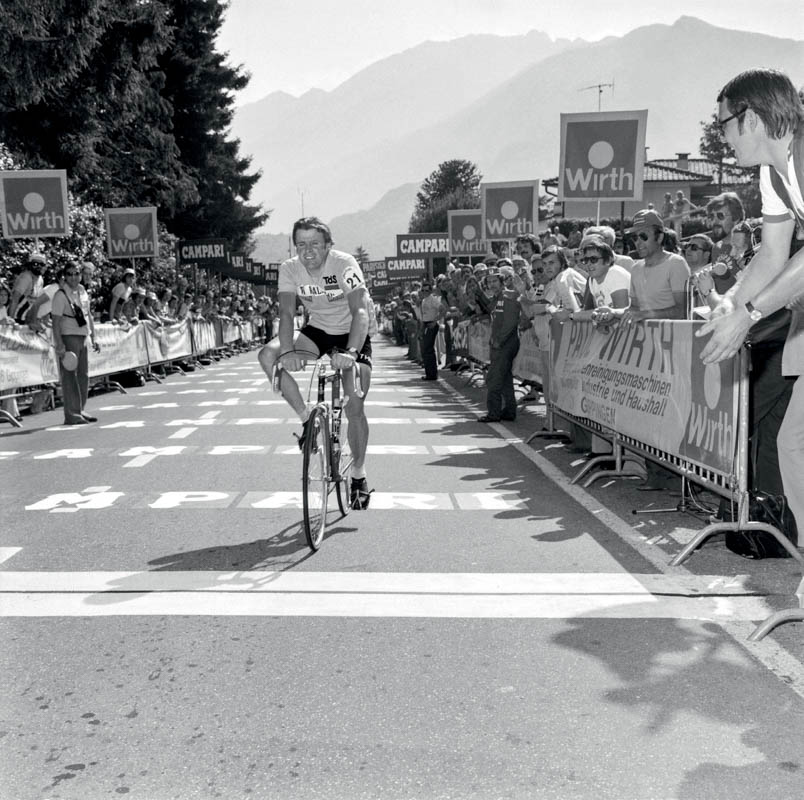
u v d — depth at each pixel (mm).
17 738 2770
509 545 4930
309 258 5254
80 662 3342
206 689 3100
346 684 3127
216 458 7949
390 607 3908
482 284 15055
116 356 15641
